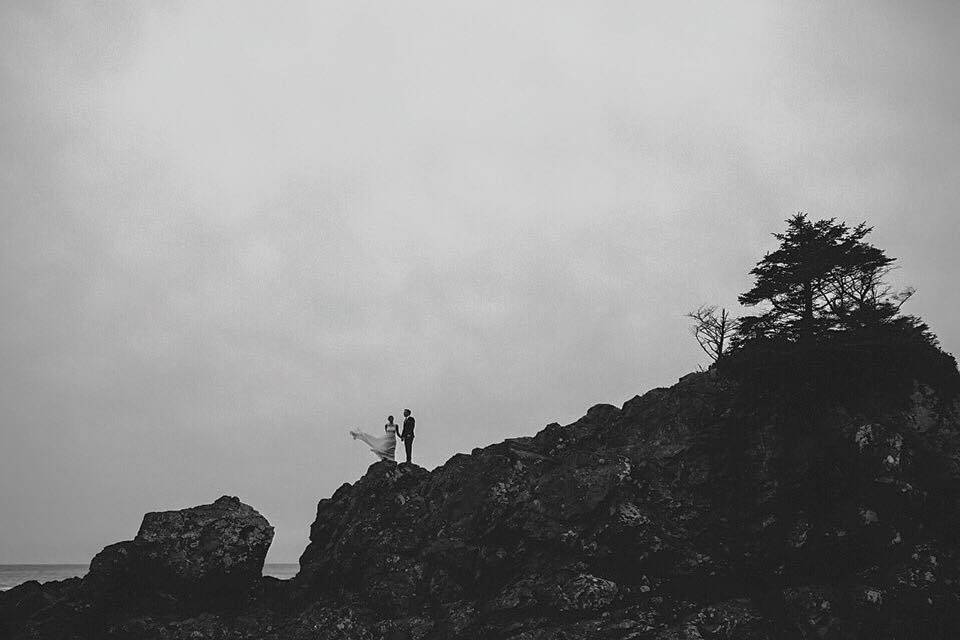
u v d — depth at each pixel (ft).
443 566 154.51
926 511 135.33
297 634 149.28
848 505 137.69
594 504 148.66
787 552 137.69
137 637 150.71
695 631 126.62
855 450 140.97
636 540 143.13
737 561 140.36
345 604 155.84
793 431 148.87
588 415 187.93
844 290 171.63
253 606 164.45
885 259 165.58
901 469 137.69
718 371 167.32
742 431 155.33
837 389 151.12
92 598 157.38
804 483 142.31
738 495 149.48
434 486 175.22
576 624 132.16
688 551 141.90
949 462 140.05
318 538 180.96
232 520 170.91
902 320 158.81
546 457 170.71
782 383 151.84
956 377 156.15
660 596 136.56
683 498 152.35
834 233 168.04
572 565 142.10
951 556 128.98
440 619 145.18
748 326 164.25
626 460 155.94
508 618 138.00
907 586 124.77
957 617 120.47
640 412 178.09
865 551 133.08
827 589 129.29
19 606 164.55
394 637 144.25
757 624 127.85
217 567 162.91
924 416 149.48
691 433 164.14
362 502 176.96
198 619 155.33
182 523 168.66
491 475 165.78
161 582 161.79
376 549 163.22
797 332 157.17
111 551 163.22
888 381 151.94
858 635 121.60
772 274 167.53
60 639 151.33
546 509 152.35
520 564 147.84
